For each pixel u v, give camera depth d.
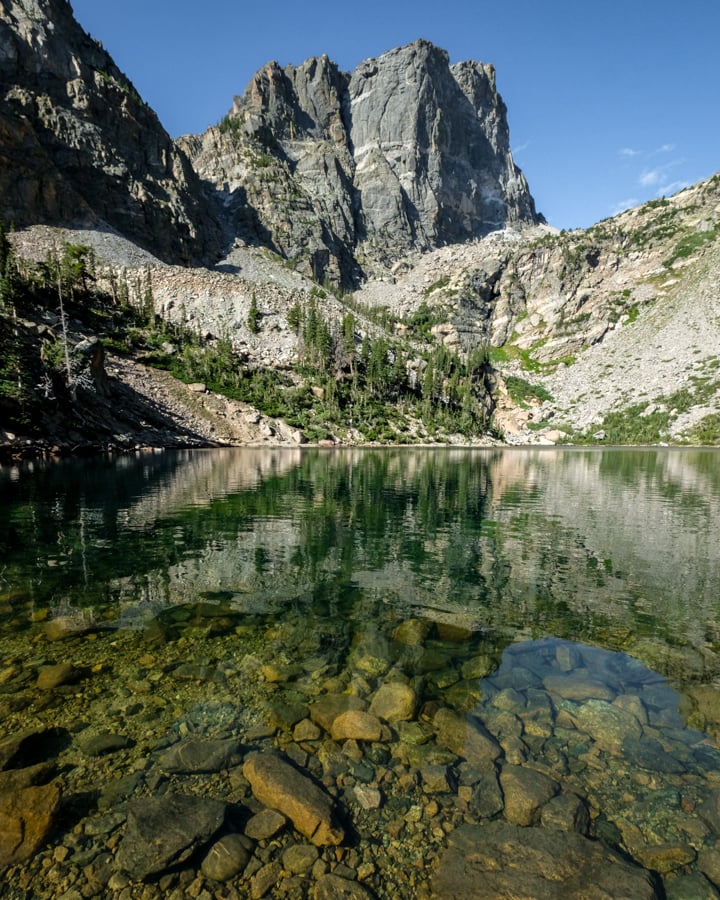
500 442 133.62
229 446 84.25
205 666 8.98
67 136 162.62
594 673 8.98
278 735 7.03
